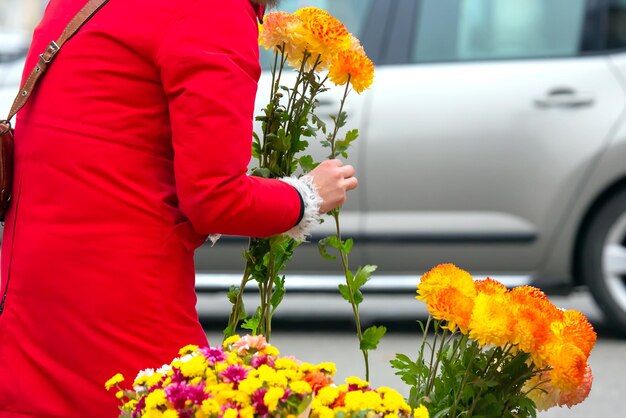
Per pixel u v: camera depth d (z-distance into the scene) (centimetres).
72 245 387
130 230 387
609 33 1089
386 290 1098
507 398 414
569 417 853
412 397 413
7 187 406
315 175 406
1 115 1095
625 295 1098
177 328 391
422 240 1084
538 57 1091
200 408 331
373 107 1084
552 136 1073
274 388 327
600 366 1004
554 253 1088
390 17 1109
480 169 1077
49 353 394
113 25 388
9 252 405
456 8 1104
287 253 448
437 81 1088
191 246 396
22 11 3788
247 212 379
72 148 389
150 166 390
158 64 381
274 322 1215
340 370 977
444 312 396
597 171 1072
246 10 386
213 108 373
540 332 385
